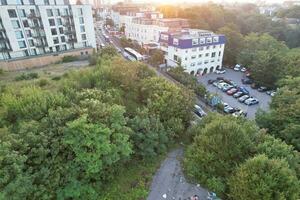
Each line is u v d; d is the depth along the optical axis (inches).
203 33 2731.3
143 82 1480.1
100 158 876.0
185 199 973.8
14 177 696.4
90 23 2482.8
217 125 1085.8
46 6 2119.8
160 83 1440.7
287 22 4094.5
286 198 778.8
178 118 1315.2
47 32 2201.0
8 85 1427.2
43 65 2178.9
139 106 1397.6
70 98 1143.0
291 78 1711.4
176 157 1240.2
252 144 1019.9
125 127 986.1
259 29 3878.0
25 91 1206.9
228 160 1004.6
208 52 2620.6
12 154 701.9
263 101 2039.9
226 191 981.2
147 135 1096.8
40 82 1487.5
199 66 2632.9
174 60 2556.6
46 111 1016.9
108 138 864.3
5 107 1037.8
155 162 1184.2
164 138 1184.8
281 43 2854.3
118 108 964.6
